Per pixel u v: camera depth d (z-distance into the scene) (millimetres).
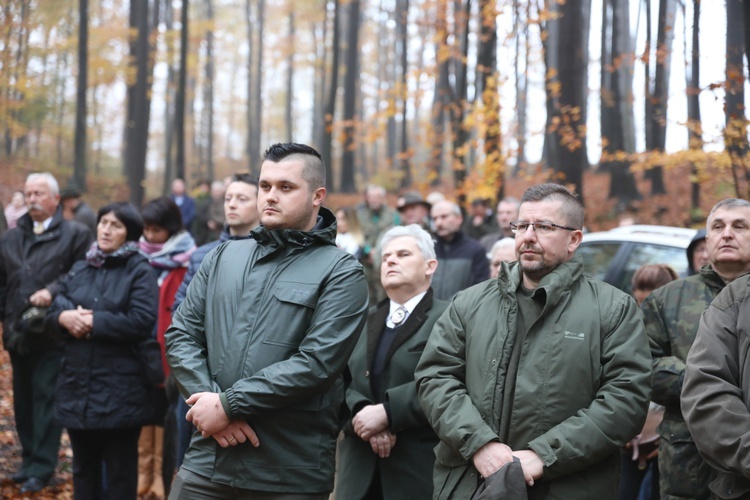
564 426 2826
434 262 4004
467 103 12117
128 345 4566
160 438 5621
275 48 36938
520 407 2920
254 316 3010
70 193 9117
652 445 4273
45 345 5328
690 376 2795
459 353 3188
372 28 38406
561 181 12312
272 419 2910
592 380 2924
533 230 3105
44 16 15180
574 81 12445
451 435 2920
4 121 18734
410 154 13633
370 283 8289
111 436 4570
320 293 3047
